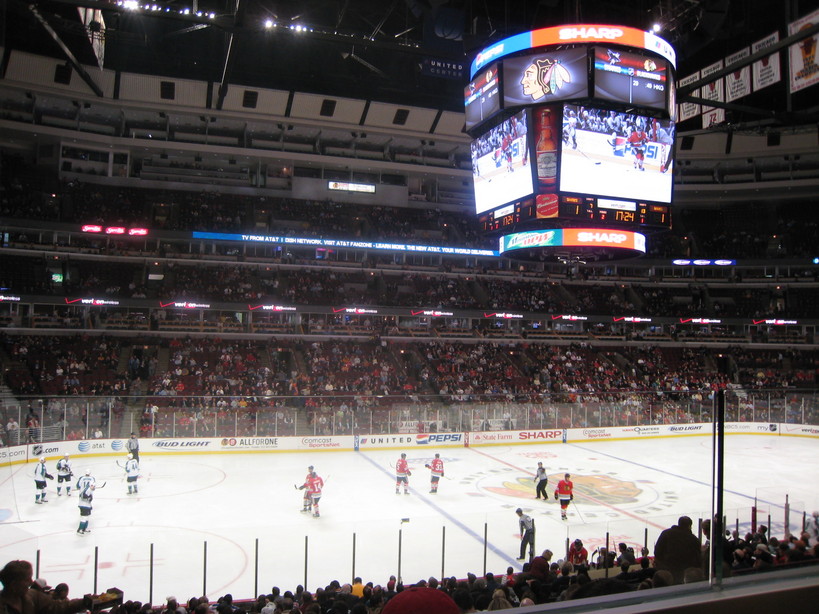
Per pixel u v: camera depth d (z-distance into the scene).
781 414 30.55
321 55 45.44
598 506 22.05
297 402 33.12
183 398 31.36
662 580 4.56
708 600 2.31
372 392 38.72
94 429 29.27
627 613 2.23
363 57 45.34
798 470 23.45
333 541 16.12
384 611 2.43
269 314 46.09
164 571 14.50
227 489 24.02
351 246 48.16
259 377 38.50
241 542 16.41
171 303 41.72
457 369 44.09
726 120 47.62
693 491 24.47
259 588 13.34
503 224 22.06
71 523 19.14
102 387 34.50
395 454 31.84
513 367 45.91
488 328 49.91
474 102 22.67
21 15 35.38
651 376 48.16
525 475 27.33
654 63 20.77
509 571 10.96
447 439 33.97
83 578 14.27
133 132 47.88
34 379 34.44
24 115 44.31
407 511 21.11
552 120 20.30
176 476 26.09
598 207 20.67
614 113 20.78
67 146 46.91
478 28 33.78
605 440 36.56
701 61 43.88
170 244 46.47
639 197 21.20
